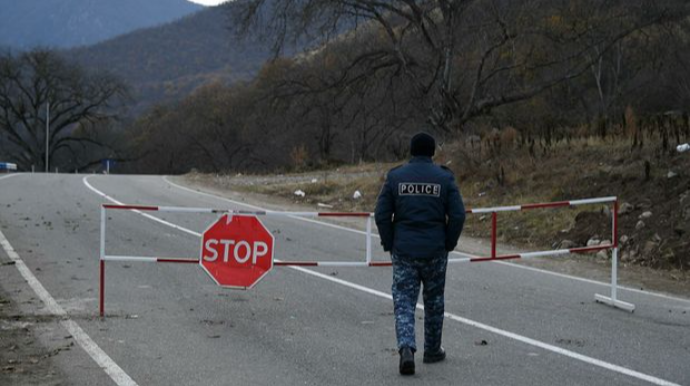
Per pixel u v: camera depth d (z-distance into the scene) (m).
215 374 6.49
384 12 36.41
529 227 16.56
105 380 6.27
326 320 8.66
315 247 14.70
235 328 8.21
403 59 34.62
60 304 9.21
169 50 134.88
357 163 38.09
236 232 8.93
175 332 7.99
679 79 38.44
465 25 32.41
